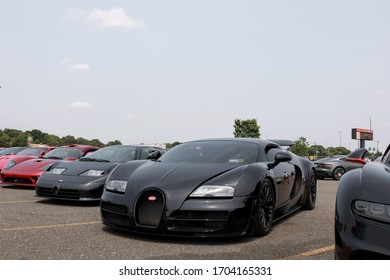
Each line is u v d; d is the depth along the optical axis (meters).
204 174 3.64
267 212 3.96
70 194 5.69
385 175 2.20
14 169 7.74
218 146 4.51
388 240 1.87
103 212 3.83
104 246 3.31
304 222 4.66
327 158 14.86
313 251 3.23
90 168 5.93
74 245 3.32
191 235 3.36
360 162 3.35
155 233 3.43
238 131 38.69
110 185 3.88
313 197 5.90
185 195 3.41
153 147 7.39
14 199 6.38
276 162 4.52
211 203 3.37
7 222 4.31
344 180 2.29
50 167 6.26
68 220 4.53
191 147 4.58
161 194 3.46
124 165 4.15
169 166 3.93
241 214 3.44
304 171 5.57
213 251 3.21
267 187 3.96
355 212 2.02
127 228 3.59
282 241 3.60
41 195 5.92
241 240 3.62
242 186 3.55
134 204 3.51
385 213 1.93
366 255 1.90
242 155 4.24
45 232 3.81
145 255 3.06
